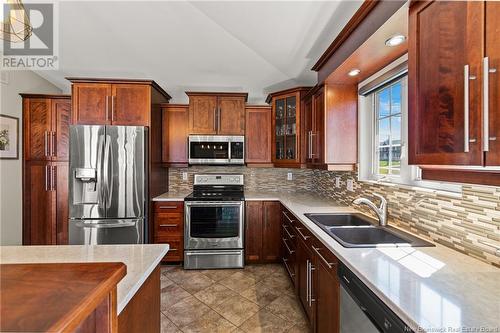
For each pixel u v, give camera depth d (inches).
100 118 114.8
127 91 115.7
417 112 41.2
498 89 29.2
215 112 135.3
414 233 63.5
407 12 44.7
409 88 42.8
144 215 112.3
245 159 138.6
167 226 123.0
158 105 130.0
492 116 29.6
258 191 149.6
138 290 41.4
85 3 83.6
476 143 31.3
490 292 35.2
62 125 125.8
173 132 136.5
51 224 125.0
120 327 34.9
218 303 91.3
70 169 107.9
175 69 128.1
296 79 135.3
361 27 58.9
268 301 92.6
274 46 100.3
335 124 89.2
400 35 53.8
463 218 49.8
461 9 33.5
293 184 150.1
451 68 34.9
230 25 92.0
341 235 70.1
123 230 110.4
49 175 125.1
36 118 124.7
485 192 45.4
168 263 126.6
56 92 149.5
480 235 46.3
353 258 47.7
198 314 84.7
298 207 100.6
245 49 109.5
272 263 128.6
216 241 122.1
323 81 86.8
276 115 135.3
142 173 111.7
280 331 76.4
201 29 96.7
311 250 71.1
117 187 110.0
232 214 123.7
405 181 72.1
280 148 134.2
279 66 120.8
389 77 71.3
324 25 79.0
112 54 115.7
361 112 89.4
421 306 31.7
